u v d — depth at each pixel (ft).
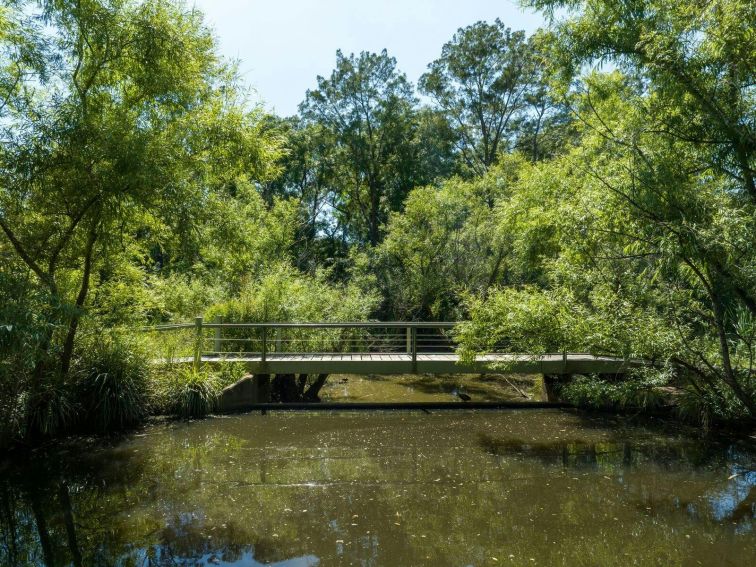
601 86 26.81
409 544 15.89
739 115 21.33
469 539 16.21
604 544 15.85
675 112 23.31
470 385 49.52
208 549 15.52
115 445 25.43
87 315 24.88
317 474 21.93
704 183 23.61
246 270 47.09
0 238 24.86
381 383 50.70
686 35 21.58
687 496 19.47
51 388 25.84
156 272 44.73
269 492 19.94
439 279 64.44
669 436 27.27
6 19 22.75
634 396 30.12
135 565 14.56
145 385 29.78
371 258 73.56
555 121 95.25
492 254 63.62
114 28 24.34
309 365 34.86
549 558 15.07
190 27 26.89
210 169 28.48
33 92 24.68
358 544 15.90
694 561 14.88
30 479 21.03
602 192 24.35
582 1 24.61
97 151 22.27
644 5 22.93
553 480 21.18
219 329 37.40
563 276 29.07
